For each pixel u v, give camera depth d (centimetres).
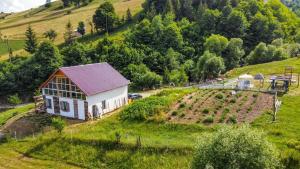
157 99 5956
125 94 7044
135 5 19038
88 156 4462
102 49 11512
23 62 11219
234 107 5406
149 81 9175
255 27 13650
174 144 4231
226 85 8162
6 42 16112
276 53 10788
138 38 12350
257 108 5297
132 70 10094
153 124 5166
